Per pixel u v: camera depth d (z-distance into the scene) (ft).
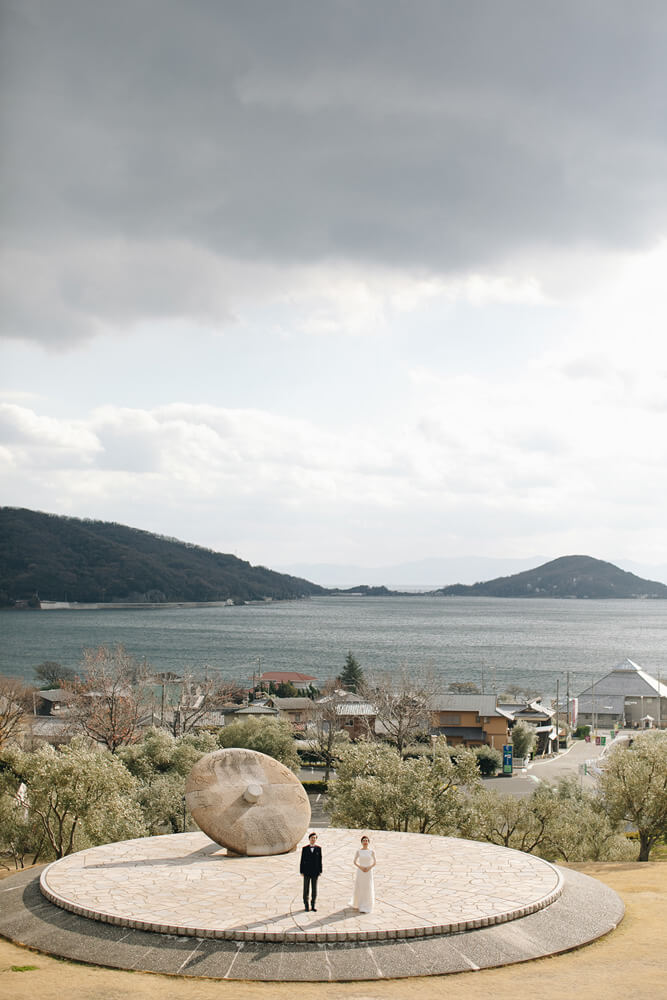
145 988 63.67
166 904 77.87
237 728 274.98
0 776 145.28
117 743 312.50
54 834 137.80
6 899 85.25
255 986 64.49
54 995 62.03
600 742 441.27
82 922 75.51
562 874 91.76
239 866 92.84
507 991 63.41
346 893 81.92
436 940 71.51
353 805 141.49
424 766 145.28
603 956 71.97
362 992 63.52
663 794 145.28
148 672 384.06
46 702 438.40
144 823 150.71
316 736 339.57
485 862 95.61
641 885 100.48
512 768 337.52
